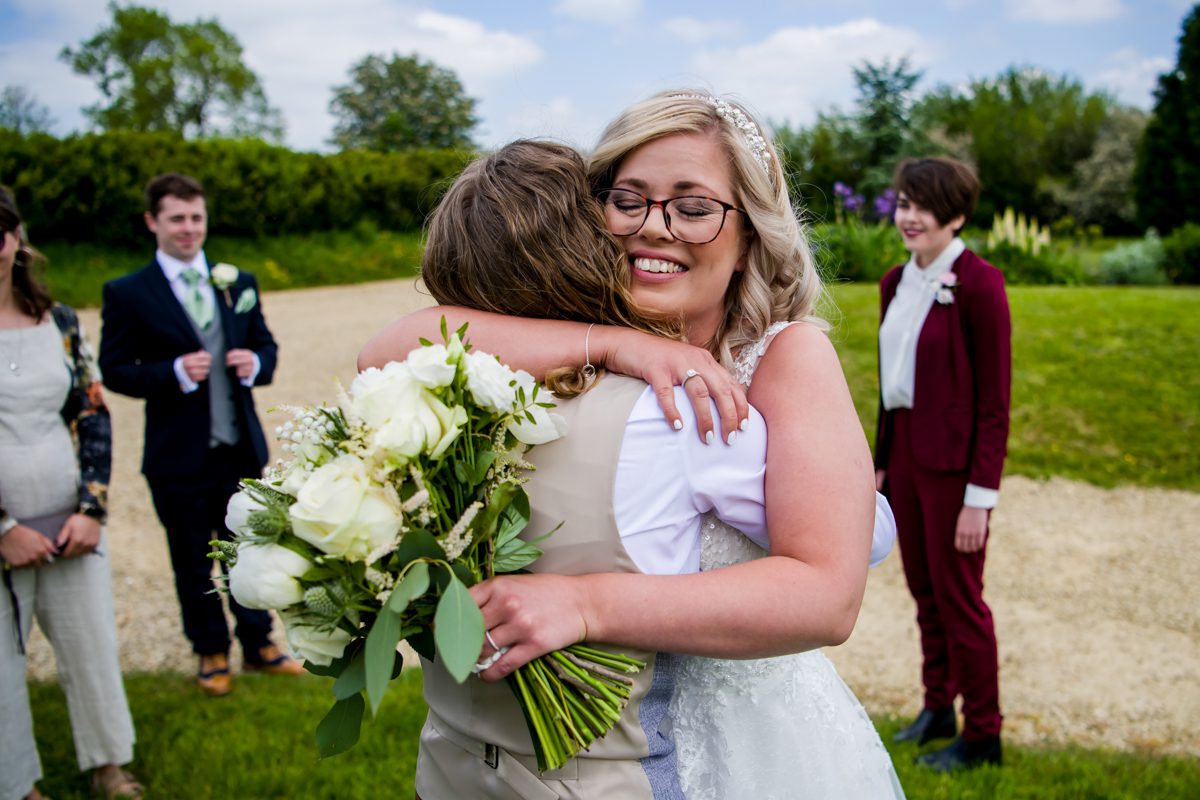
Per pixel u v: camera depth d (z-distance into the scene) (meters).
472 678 1.34
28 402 2.97
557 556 1.28
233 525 1.25
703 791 1.44
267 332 4.40
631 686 1.26
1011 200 28.25
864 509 1.33
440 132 44.62
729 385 1.33
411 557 1.15
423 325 1.47
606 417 1.29
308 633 1.19
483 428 1.28
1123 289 11.30
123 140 15.28
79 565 3.08
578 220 1.43
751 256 1.60
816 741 1.52
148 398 4.02
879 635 4.92
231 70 48.81
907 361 3.48
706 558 1.40
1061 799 3.12
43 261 3.07
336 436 1.25
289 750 3.42
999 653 4.73
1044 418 7.79
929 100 24.66
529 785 1.29
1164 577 5.64
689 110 1.51
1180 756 3.69
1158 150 21.25
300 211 17.80
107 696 3.13
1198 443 7.37
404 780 3.17
